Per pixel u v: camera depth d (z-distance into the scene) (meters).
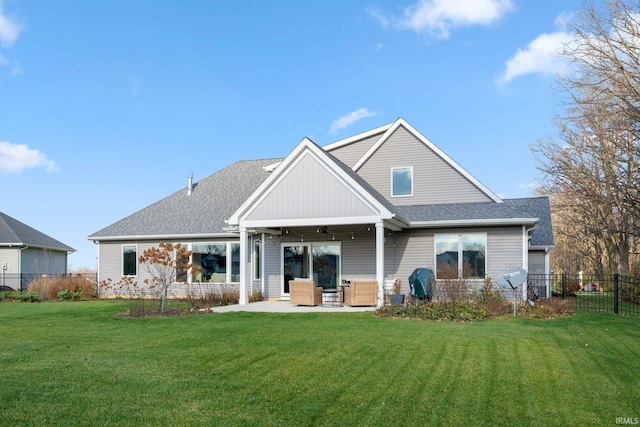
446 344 10.34
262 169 30.05
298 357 9.19
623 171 25.67
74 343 10.66
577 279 33.69
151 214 27.81
